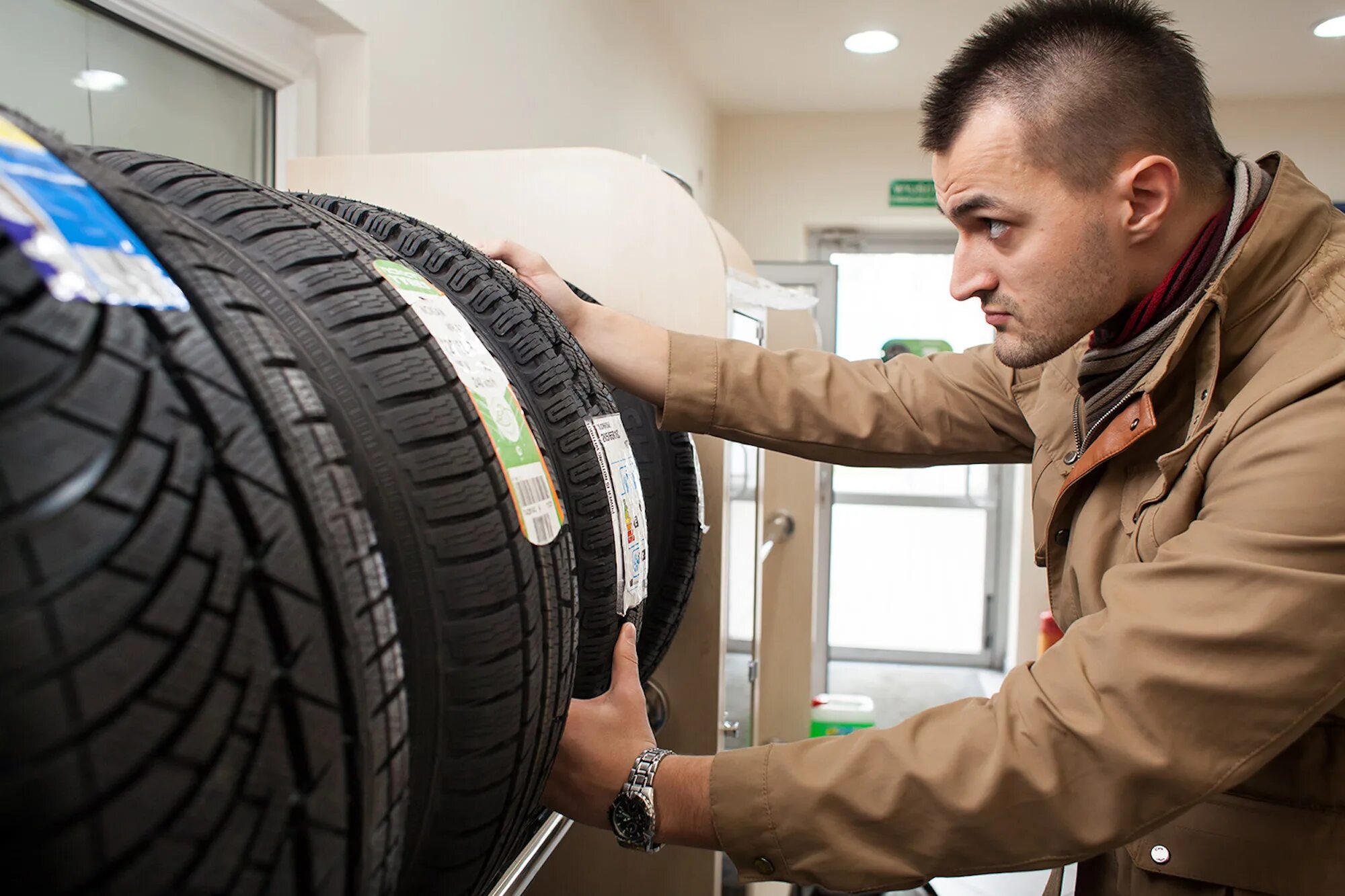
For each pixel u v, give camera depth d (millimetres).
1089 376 855
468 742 479
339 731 341
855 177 4246
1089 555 830
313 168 1187
